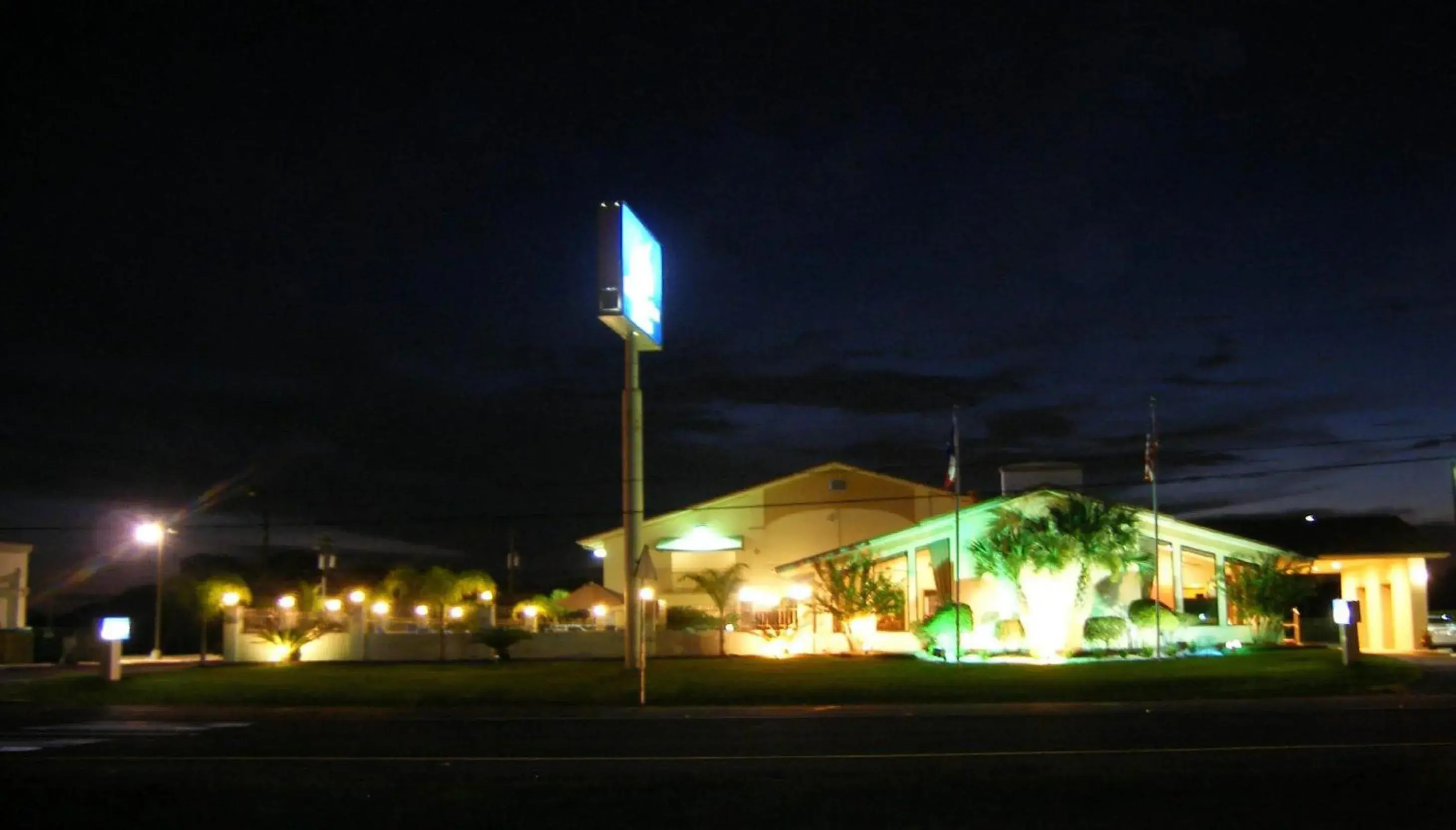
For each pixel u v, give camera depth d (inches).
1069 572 1536.7
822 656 1647.4
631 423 1574.8
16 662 2170.3
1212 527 1904.5
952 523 1638.8
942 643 1555.1
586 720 1098.1
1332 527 1886.1
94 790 663.8
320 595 2434.8
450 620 2114.9
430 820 564.7
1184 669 1350.9
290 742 909.2
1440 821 522.9
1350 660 1365.7
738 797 608.4
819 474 2140.7
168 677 1524.4
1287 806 559.2
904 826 530.0
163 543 2244.1
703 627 1856.5
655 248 1662.2
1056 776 657.6
